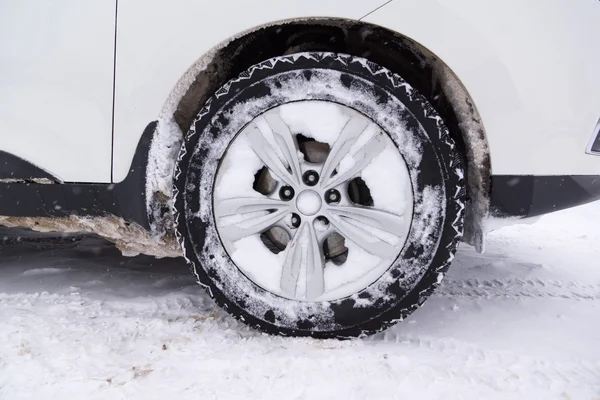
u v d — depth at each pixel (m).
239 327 2.32
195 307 2.59
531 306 2.66
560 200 2.09
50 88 2.26
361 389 1.79
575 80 2.01
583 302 2.74
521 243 4.27
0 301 2.63
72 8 2.21
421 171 2.04
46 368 1.92
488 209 2.15
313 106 2.08
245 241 2.16
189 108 2.31
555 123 2.03
